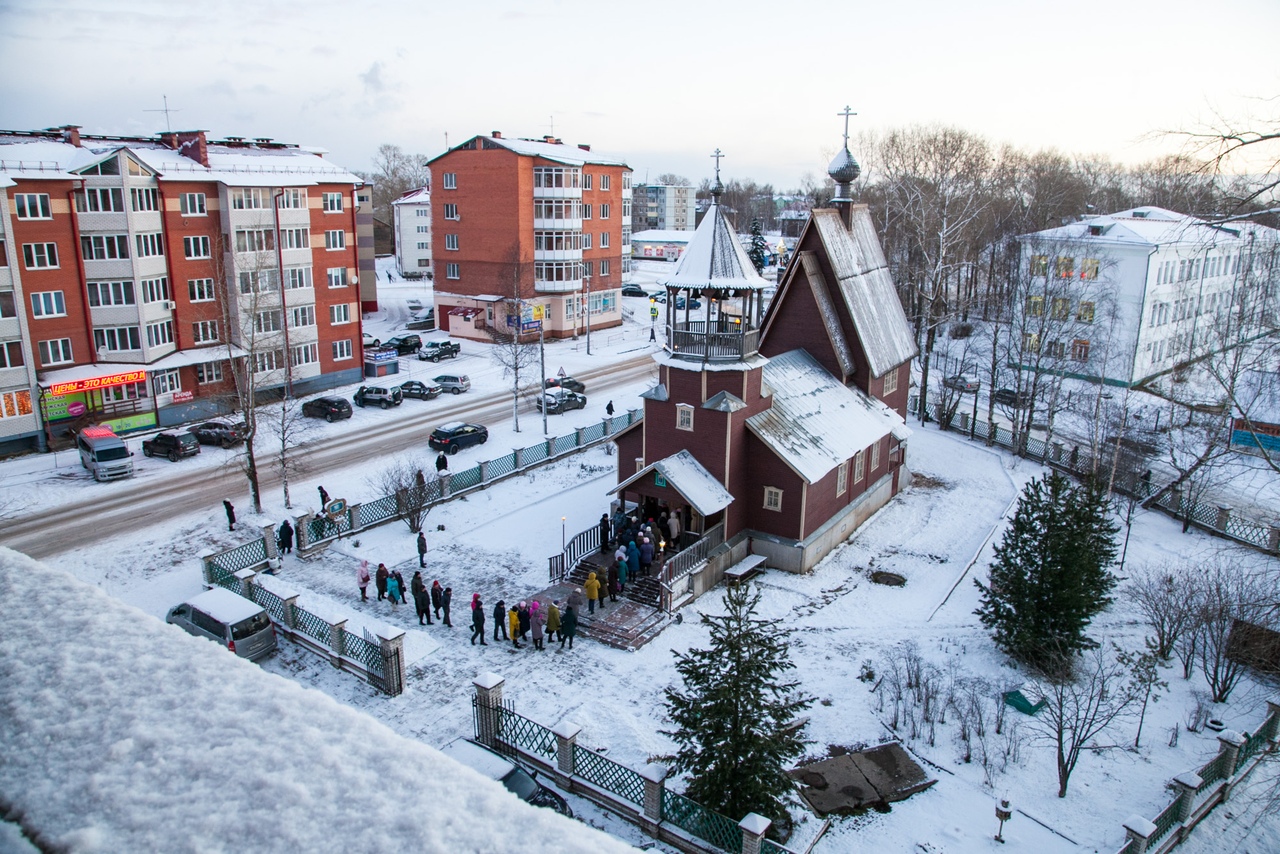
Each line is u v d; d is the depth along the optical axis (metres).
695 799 15.98
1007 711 22.36
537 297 75.00
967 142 72.62
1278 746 21.00
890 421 38.38
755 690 15.66
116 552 31.95
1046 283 48.56
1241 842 18.30
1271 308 33.94
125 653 5.54
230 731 4.84
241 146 59.81
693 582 28.78
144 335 46.34
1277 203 13.74
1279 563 32.59
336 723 5.04
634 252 152.88
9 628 5.81
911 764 20.00
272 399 53.47
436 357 66.44
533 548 32.75
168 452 42.47
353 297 58.00
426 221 114.38
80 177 43.22
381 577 28.08
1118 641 26.88
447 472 38.31
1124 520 37.12
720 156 29.83
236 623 23.23
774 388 34.50
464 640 25.70
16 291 41.25
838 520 34.41
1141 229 57.56
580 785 17.78
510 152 69.75
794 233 137.75
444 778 4.67
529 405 54.28
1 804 4.36
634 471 34.69
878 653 25.52
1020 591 24.23
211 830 4.12
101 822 4.17
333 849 4.04
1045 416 55.56
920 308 60.91
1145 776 20.02
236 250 49.94
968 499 40.06
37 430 42.88
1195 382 54.34
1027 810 18.58
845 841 17.38
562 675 23.66
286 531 31.62
